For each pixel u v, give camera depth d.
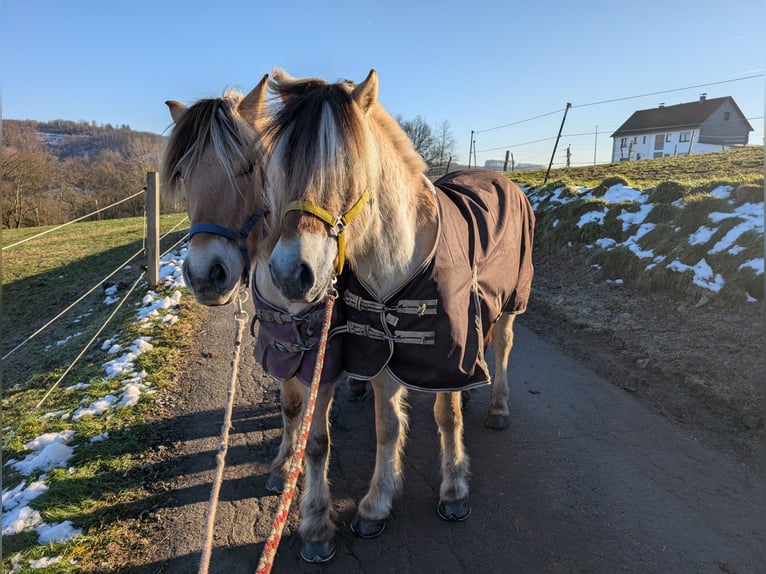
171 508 2.69
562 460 3.12
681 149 50.06
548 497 2.79
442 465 2.72
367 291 2.20
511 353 4.79
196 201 2.16
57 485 2.79
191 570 2.30
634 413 3.64
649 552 2.39
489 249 2.69
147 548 2.42
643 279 5.73
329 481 2.98
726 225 5.38
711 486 2.84
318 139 1.69
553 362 4.55
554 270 7.24
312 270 1.66
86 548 2.38
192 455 3.18
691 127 48.78
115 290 7.38
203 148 2.16
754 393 3.57
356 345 2.29
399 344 2.20
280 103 2.04
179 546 2.44
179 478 2.94
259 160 2.20
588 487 2.86
